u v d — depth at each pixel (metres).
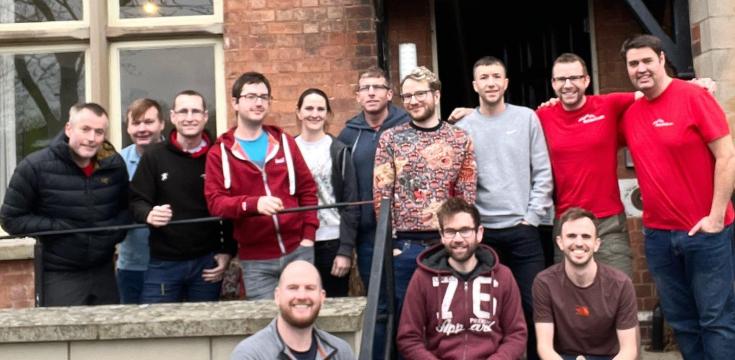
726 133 4.76
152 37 6.86
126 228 4.74
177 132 5.06
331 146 5.29
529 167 5.17
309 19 6.74
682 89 4.86
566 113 5.20
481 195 5.14
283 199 4.87
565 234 4.68
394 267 4.99
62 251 4.81
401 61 7.09
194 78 6.89
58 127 6.89
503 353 4.52
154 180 4.95
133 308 4.21
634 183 7.15
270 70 6.72
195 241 4.95
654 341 6.83
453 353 4.57
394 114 5.45
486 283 4.63
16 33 6.80
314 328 3.79
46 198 4.82
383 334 4.60
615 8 7.33
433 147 4.97
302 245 4.91
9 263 6.54
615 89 7.28
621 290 4.75
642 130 4.96
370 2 6.74
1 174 6.87
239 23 6.76
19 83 6.91
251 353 3.63
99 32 6.73
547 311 4.80
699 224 4.75
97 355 3.92
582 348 4.79
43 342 3.93
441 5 7.60
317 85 6.71
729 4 6.06
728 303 4.84
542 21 8.07
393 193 5.01
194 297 5.02
